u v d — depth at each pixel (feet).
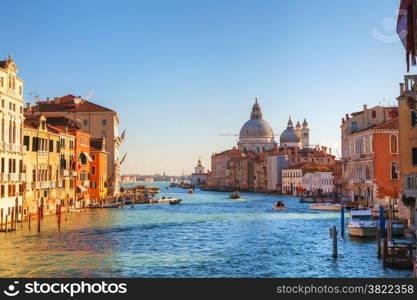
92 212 262.06
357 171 269.23
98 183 299.58
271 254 131.44
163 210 307.17
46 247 138.92
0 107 168.04
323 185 432.25
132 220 227.61
